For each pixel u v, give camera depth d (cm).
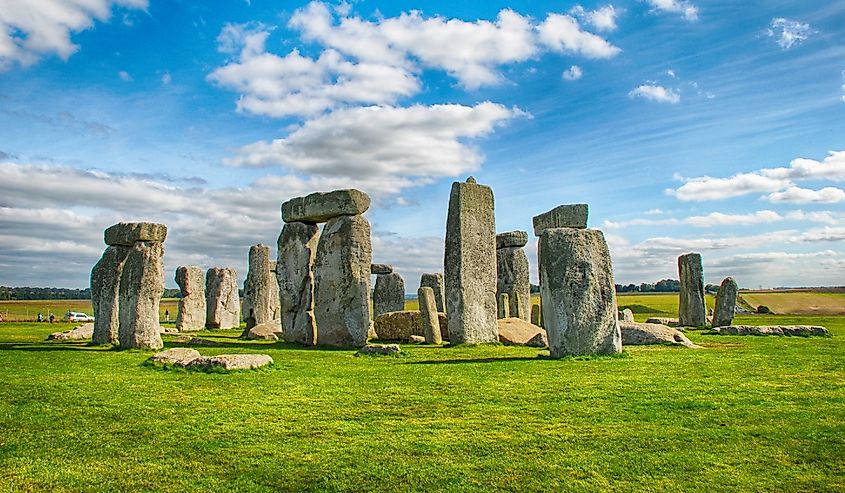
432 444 745
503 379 1175
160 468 676
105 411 927
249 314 2850
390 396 1030
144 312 1811
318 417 888
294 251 2341
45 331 2759
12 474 657
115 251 2047
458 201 1948
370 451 723
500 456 700
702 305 2884
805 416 849
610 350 1491
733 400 956
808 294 6009
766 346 1773
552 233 1517
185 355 1430
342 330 2103
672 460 677
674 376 1183
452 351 1748
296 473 657
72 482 636
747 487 602
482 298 1969
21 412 920
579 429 803
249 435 796
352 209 2159
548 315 1523
